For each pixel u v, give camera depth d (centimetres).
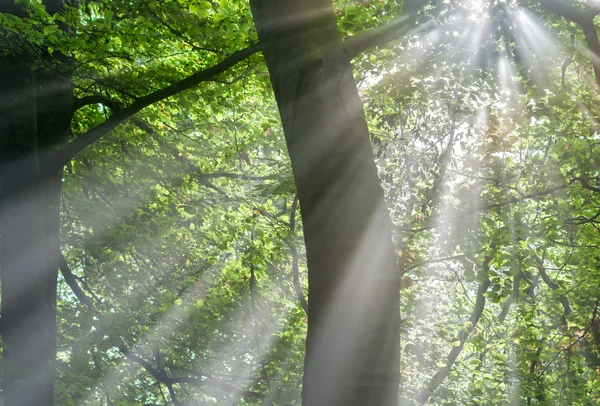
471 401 1603
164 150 1433
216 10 1120
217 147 1516
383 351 393
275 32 473
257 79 1212
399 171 1266
